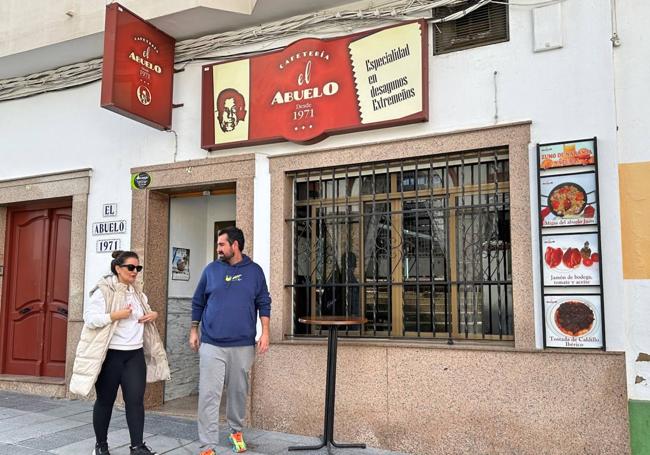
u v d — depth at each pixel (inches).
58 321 292.8
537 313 181.8
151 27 242.8
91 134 279.3
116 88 223.0
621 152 179.9
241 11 234.5
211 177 243.8
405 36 206.7
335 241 225.5
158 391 259.3
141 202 260.8
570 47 185.3
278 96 229.9
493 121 194.4
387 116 208.1
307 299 227.9
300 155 226.2
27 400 267.4
